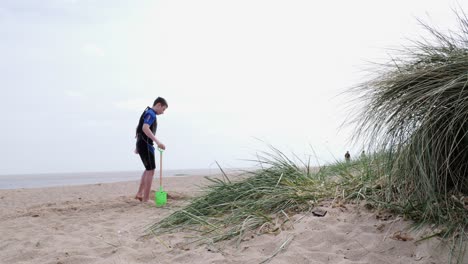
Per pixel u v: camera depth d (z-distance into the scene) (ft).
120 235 14.55
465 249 9.30
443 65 10.28
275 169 16.60
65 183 86.69
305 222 12.31
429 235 10.16
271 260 10.30
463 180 11.02
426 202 10.67
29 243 13.89
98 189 42.75
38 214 20.33
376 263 9.76
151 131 22.09
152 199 24.82
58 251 12.56
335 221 12.07
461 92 9.61
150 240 13.35
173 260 11.16
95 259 11.64
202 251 11.49
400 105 10.61
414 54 11.33
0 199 32.76
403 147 10.75
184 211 14.85
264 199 14.52
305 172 16.90
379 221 11.53
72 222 17.74
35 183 91.15
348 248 10.59
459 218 10.23
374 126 11.13
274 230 12.25
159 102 22.40
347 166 17.47
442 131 10.03
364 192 13.07
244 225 12.71
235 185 16.34
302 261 10.13
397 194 12.00
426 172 10.29
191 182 47.70
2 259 12.37
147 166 22.31
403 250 10.02
